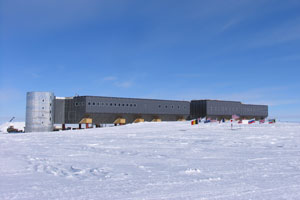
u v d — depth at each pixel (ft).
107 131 162.61
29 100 280.31
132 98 311.06
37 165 38.91
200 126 180.75
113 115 299.58
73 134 142.72
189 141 85.97
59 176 30.66
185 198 21.27
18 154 54.03
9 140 103.81
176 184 26.30
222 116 379.76
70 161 43.50
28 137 123.85
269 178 29.09
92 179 28.84
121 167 37.24
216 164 39.78
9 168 36.19
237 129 143.23
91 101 283.59
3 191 23.54
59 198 21.25
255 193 22.72
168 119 340.59
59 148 67.62
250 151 57.57
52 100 288.51
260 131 125.70
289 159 44.50
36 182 27.37
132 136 115.44
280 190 23.72
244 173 32.17
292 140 84.48
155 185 25.86
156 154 53.31
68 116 298.15
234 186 25.31
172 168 36.27
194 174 31.65
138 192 23.13
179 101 346.95
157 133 131.23
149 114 323.37
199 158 46.91
